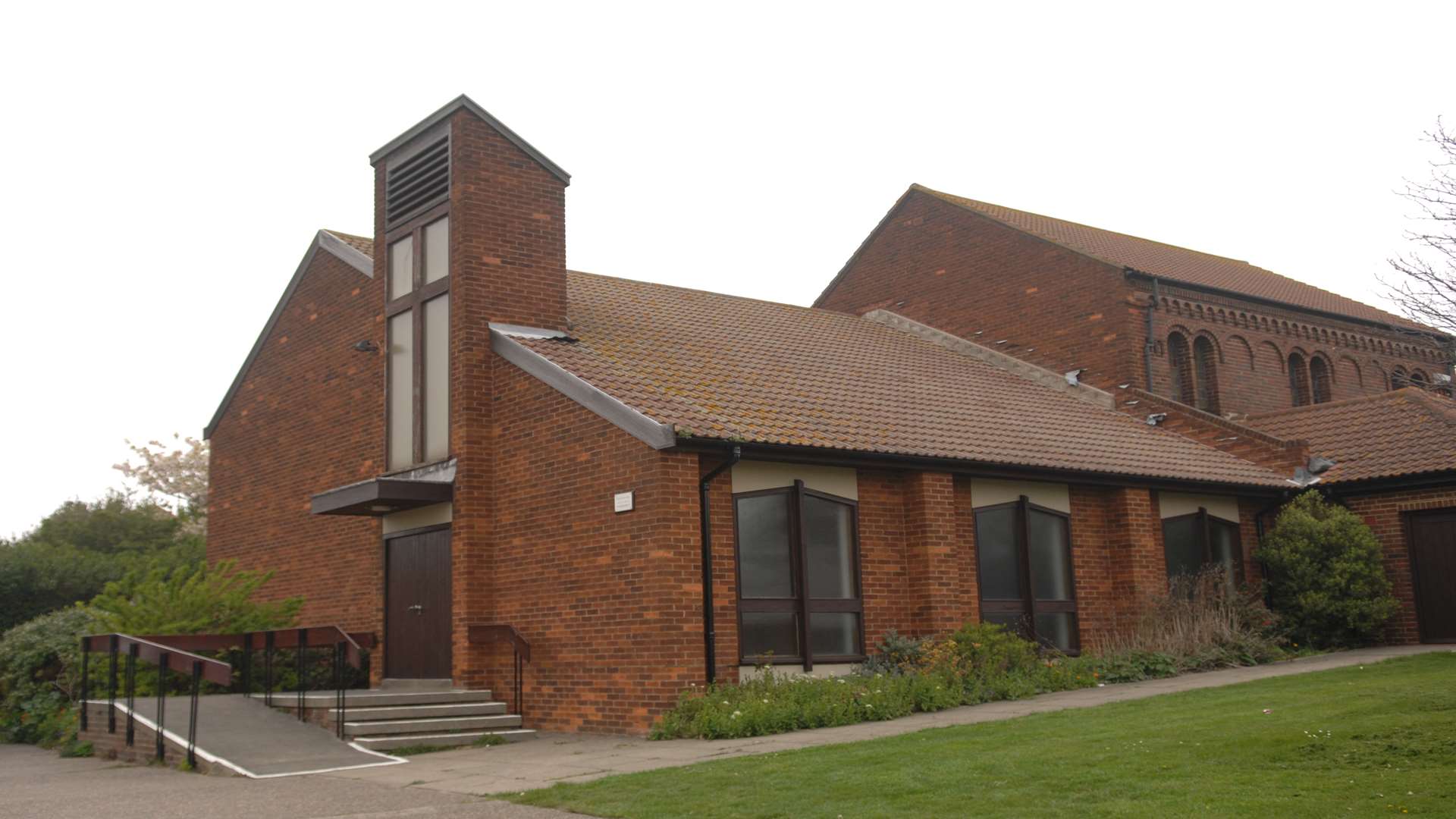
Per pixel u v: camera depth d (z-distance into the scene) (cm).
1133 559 1927
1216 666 1803
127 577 1962
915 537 1680
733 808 866
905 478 1705
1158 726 1125
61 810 1012
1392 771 855
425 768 1193
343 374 2036
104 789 1148
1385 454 2197
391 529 1805
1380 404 2364
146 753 1375
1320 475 2216
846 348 2277
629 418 1440
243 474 2317
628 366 1664
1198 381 2606
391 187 1895
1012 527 1836
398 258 1864
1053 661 1698
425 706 1490
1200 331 2598
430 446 1744
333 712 1418
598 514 1480
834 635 1591
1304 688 1401
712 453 1455
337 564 1977
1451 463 2072
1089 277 2530
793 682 1434
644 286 2314
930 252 2895
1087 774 905
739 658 1466
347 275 2058
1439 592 2092
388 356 1853
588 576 1484
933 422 1841
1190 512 2070
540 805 927
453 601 1633
